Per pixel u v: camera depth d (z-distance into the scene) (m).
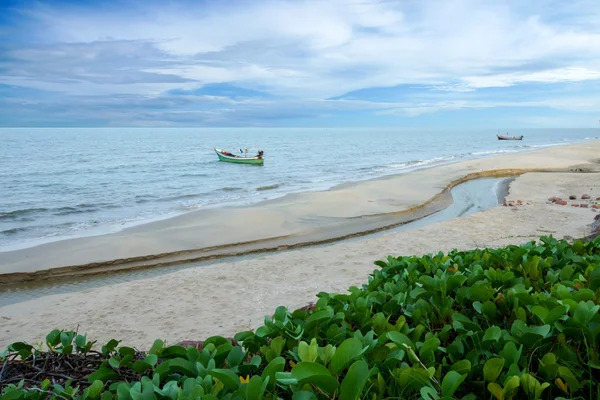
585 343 1.87
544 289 3.03
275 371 1.63
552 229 11.39
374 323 2.28
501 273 2.96
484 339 1.92
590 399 1.65
